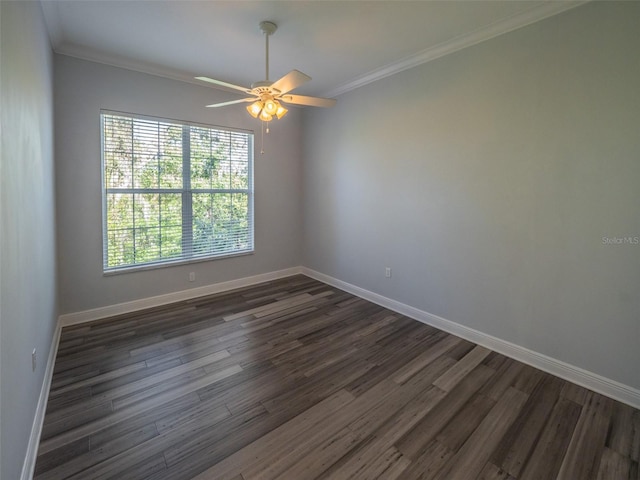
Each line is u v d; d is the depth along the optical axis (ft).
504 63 8.52
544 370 8.25
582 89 7.25
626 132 6.75
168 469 5.26
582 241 7.48
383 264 12.41
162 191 12.09
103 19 8.16
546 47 7.75
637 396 6.89
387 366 8.39
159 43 9.43
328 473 5.24
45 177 7.70
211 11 7.80
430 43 9.45
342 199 13.97
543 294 8.20
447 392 7.36
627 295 6.94
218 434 6.02
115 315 11.32
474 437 6.04
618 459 5.58
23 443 4.89
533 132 8.09
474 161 9.34
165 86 11.69
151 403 6.84
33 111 6.26
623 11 6.65
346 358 8.77
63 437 5.87
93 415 6.45
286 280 15.64
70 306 10.50
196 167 12.86
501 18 8.09
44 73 7.69
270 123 14.80
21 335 4.93
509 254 8.78
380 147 12.10
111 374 7.84
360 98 12.67
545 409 6.82
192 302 12.67
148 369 8.09
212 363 8.41
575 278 7.65
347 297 13.44
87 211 10.56
